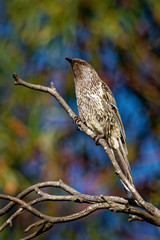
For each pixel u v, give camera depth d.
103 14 11.61
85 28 11.73
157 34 12.61
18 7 11.74
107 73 12.21
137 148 11.93
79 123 8.04
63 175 11.21
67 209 10.88
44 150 11.12
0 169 10.65
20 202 5.68
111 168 11.41
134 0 12.04
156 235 10.54
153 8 12.24
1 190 10.69
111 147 9.09
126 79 12.32
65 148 11.52
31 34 11.43
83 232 10.76
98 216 10.86
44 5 11.41
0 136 10.94
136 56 12.34
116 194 10.99
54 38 11.35
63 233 10.71
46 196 5.99
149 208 5.73
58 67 11.64
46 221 5.41
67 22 11.24
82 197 6.11
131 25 11.86
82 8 11.62
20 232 10.47
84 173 11.45
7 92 11.62
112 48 12.25
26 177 11.11
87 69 9.50
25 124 11.36
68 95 11.64
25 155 10.95
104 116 9.18
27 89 11.35
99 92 9.27
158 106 12.35
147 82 12.47
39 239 10.57
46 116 11.43
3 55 11.69
